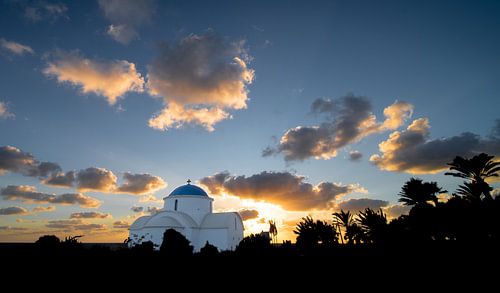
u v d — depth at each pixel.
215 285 22.88
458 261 26.52
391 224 35.50
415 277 23.36
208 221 54.28
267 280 24.47
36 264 23.61
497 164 38.38
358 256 33.44
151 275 24.47
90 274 23.56
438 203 37.00
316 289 21.70
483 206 32.56
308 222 50.09
